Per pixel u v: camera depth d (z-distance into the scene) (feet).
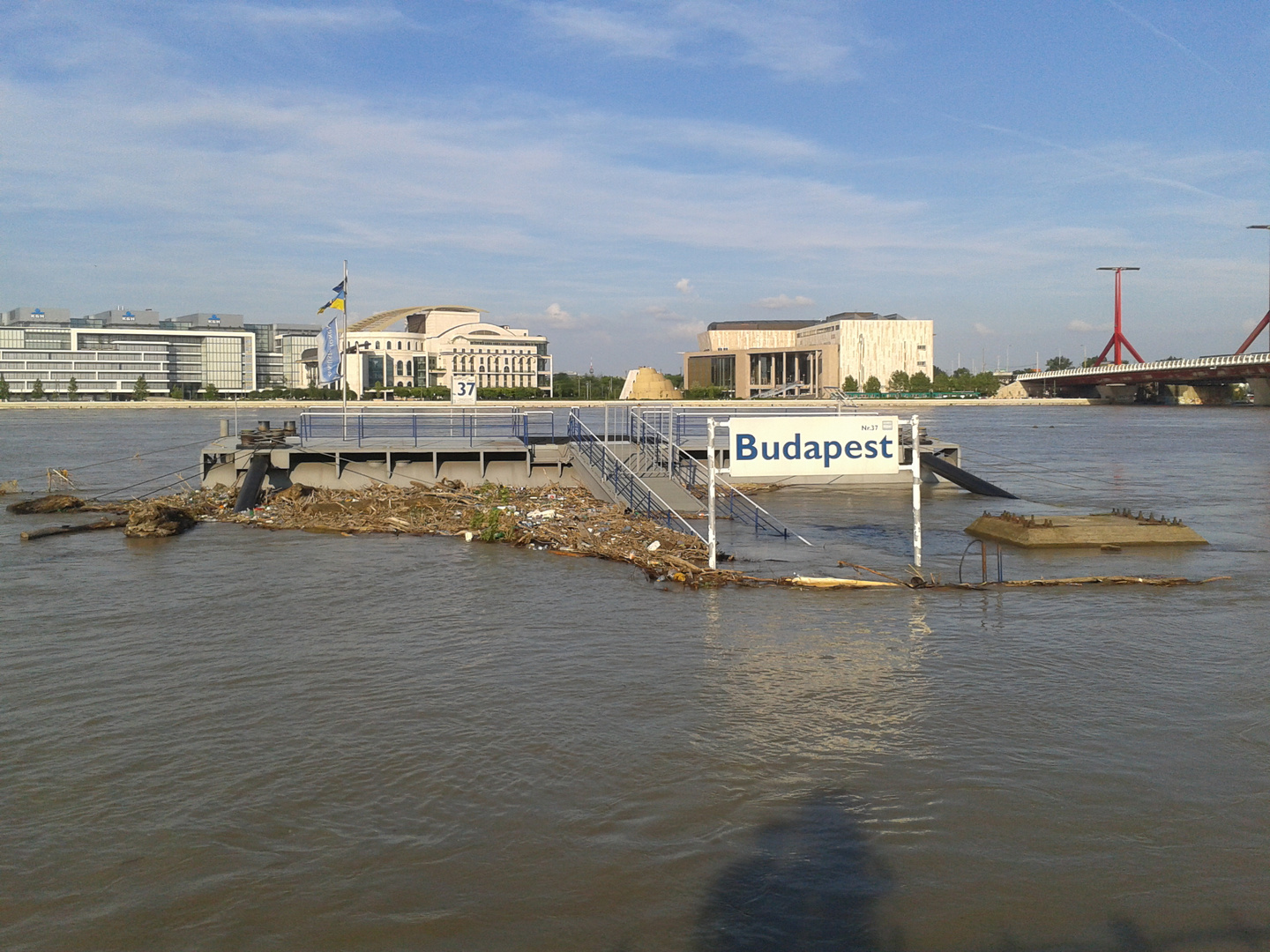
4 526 114.83
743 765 42.57
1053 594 75.36
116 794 39.99
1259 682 53.78
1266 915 31.55
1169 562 89.66
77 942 30.27
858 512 127.85
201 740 45.57
